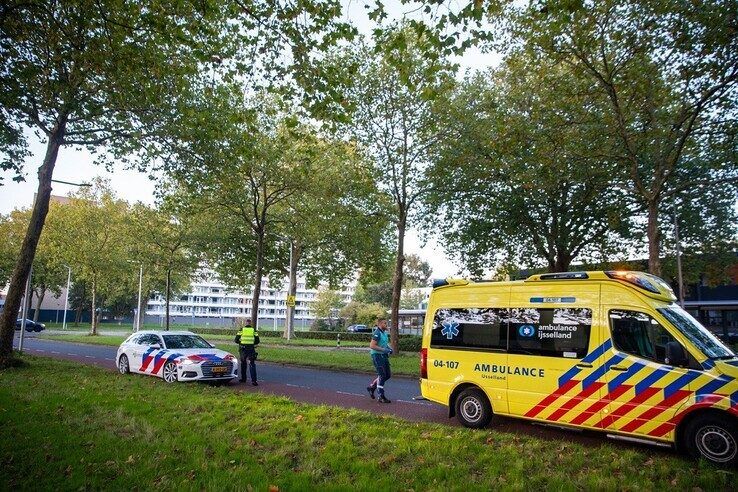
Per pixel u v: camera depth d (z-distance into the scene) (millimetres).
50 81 12859
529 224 23781
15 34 10625
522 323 7797
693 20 12438
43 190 15516
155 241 32188
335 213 25984
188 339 14531
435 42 8180
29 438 6406
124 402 9102
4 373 13227
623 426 6605
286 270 41188
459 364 8336
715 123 14672
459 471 5449
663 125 15047
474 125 20266
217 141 16344
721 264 24312
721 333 35969
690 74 13219
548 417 7293
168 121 15383
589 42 13727
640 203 21844
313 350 26047
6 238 55000
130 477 5094
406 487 4977
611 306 7000
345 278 40562
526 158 17328
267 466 5539
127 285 50656
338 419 8008
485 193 23641
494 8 7941
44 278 57875
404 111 21422
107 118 16422
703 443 5961
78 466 5387
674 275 26047
